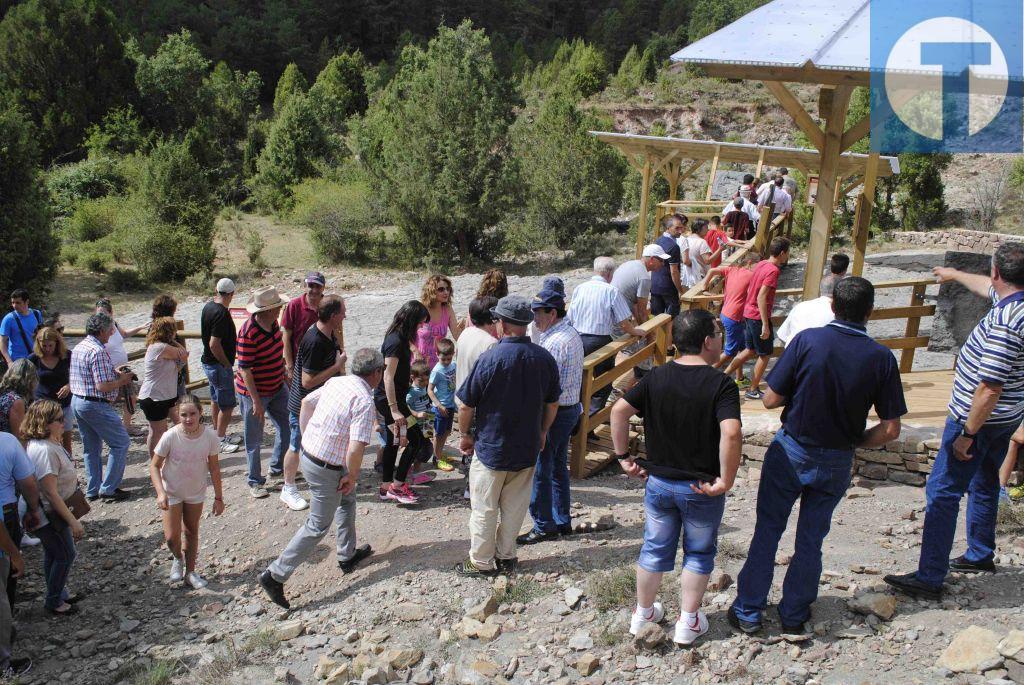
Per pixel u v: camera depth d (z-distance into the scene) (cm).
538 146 3238
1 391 643
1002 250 398
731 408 381
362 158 3728
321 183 3200
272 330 712
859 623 424
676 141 1595
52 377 802
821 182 747
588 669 407
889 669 381
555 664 421
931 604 434
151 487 781
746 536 562
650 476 412
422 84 2878
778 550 532
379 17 9719
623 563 527
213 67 7900
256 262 2892
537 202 3209
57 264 2141
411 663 439
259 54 8250
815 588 416
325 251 3019
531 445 503
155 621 545
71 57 4381
